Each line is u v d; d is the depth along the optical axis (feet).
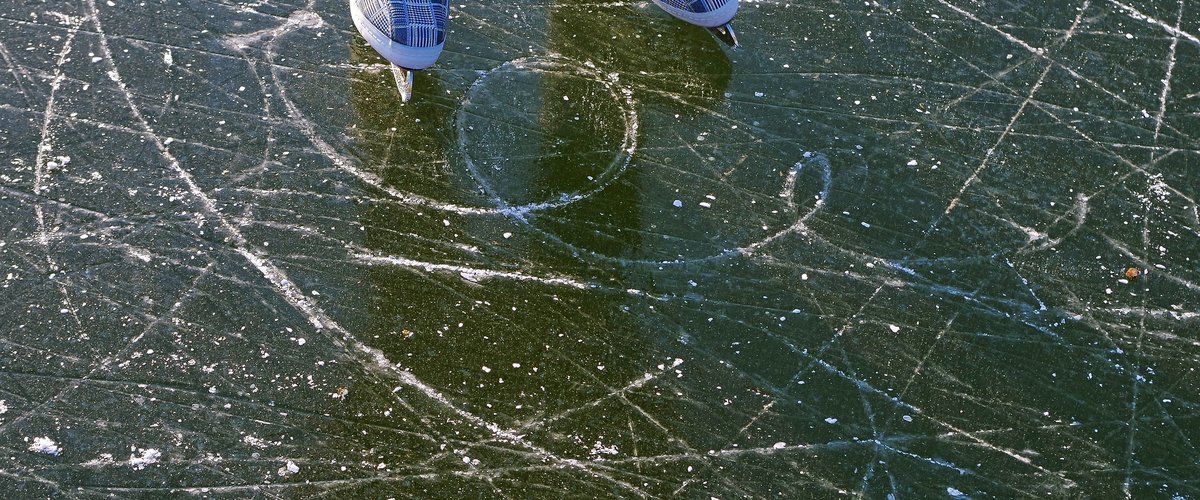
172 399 7.33
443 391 7.60
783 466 7.45
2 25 9.59
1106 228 9.32
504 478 7.16
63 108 9.04
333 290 8.09
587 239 8.68
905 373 8.09
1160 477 7.66
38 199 8.37
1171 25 11.32
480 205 8.81
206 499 6.86
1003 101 10.34
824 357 8.13
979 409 7.93
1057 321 8.57
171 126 9.05
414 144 9.20
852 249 8.89
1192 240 9.33
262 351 7.67
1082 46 10.97
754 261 8.72
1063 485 7.53
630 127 9.63
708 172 9.34
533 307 8.18
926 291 8.66
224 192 8.63
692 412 7.68
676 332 8.16
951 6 11.24
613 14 10.70
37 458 6.93
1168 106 10.50
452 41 10.12
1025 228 9.23
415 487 7.06
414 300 8.10
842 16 10.97
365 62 9.84
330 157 9.00
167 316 7.79
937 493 7.41
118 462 6.97
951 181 9.54
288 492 6.95
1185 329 8.64
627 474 7.28
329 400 7.45
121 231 8.27
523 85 9.85
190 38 9.79
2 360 7.38
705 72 10.23
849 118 9.99
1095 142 10.05
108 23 9.80
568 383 7.75
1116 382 8.21
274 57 9.75
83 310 7.74
